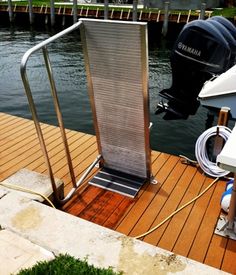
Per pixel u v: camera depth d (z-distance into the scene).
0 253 2.09
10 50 14.09
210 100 4.83
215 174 3.52
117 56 2.71
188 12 16.27
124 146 3.26
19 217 2.44
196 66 5.41
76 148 4.18
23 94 8.66
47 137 4.47
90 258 2.08
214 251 2.57
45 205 2.57
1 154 4.02
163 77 9.93
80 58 12.49
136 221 2.90
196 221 2.89
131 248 2.15
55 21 19.16
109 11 17.34
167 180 3.49
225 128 3.72
